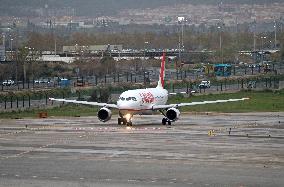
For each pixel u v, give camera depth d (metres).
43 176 143.12
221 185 133.38
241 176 141.62
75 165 156.00
